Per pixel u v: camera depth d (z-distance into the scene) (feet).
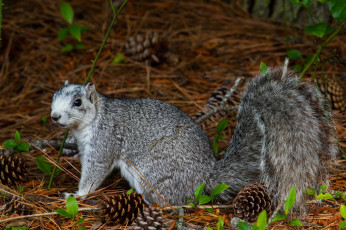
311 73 33.76
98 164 22.88
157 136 22.38
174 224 19.12
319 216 19.94
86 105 22.52
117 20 42.52
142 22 42.68
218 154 25.88
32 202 20.93
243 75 33.42
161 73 35.55
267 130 20.86
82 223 19.51
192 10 44.91
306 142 20.58
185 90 33.17
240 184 21.38
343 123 28.37
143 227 18.38
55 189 22.94
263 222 16.75
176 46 39.37
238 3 45.55
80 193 22.62
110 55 37.86
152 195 21.89
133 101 23.63
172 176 21.67
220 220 17.85
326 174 21.36
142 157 22.48
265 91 21.86
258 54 37.58
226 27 42.14
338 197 21.47
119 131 22.94
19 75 35.88
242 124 21.80
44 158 23.91
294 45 38.29
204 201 19.80
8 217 19.56
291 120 20.84
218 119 29.25
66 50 37.58
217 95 29.76
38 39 40.19
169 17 43.78
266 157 20.59
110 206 19.02
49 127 30.12
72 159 26.61
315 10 39.83
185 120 22.85
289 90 21.74
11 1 44.04
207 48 38.91
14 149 22.81
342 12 22.03
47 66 36.76
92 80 34.60
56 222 19.44
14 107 32.58
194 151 21.80
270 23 42.91
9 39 38.11
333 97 29.58
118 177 25.29
